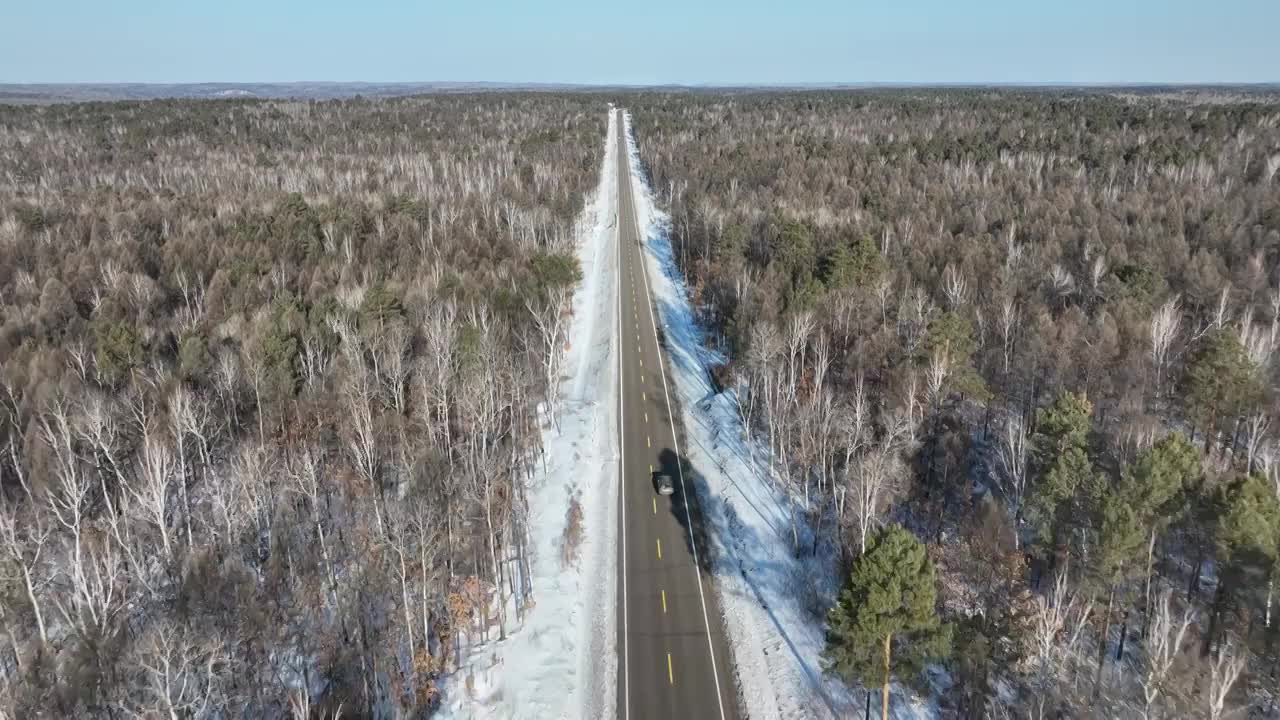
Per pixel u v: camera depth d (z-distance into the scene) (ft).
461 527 187.83
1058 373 226.58
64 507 182.19
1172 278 299.99
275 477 203.82
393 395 234.58
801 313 265.34
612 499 224.74
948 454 208.44
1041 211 412.16
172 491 199.93
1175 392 231.30
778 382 236.63
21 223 382.42
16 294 294.87
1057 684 144.25
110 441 189.78
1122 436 188.65
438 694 150.82
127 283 304.91
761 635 169.27
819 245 360.48
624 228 557.33
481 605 174.09
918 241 369.71
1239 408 193.77
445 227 428.15
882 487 185.37
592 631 170.91
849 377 252.01
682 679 156.46
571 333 358.23
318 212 442.09
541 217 467.11
